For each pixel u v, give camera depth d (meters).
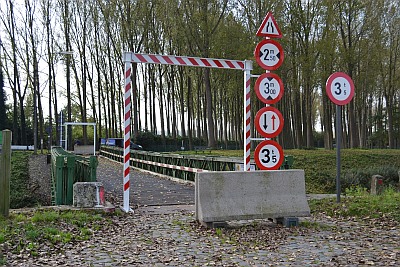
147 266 6.01
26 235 7.43
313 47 32.88
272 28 10.78
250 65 11.76
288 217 8.61
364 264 5.93
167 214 10.30
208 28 34.44
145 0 41.03
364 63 36.66
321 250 6.76
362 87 41.41
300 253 6.60
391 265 5.85
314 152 28.20
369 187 20.47
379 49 36.12
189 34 35.56
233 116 55.09
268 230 8.26
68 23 46.69
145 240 7.60
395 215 9.23
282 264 6.02
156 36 43.66
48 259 6.31
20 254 6.46
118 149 33.22
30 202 16.70
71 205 10.36
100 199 10.08
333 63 33.78
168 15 38.50
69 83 47.84
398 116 52.78
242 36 34.19
